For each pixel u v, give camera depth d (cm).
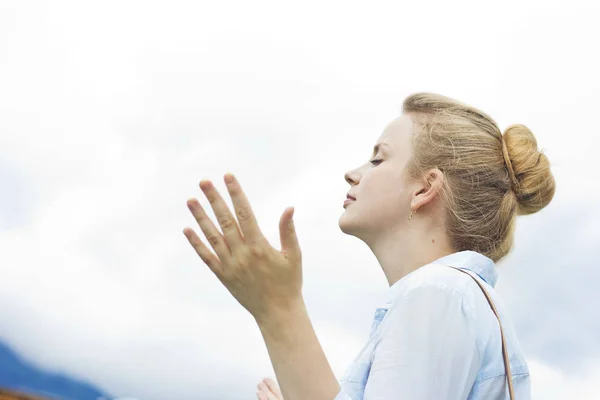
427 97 198
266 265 136
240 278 137
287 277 137
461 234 178
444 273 147
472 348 137
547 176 193
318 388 132
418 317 138
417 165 183
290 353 134
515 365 153
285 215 136
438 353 133
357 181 195
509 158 191
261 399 183
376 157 193
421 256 176
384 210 183
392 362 133
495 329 145
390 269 181
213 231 138
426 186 181
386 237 183
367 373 147
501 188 187
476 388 140
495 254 182
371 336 155
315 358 134
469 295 144
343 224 188
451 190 180
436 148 184
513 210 188
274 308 136
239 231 138
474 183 182
